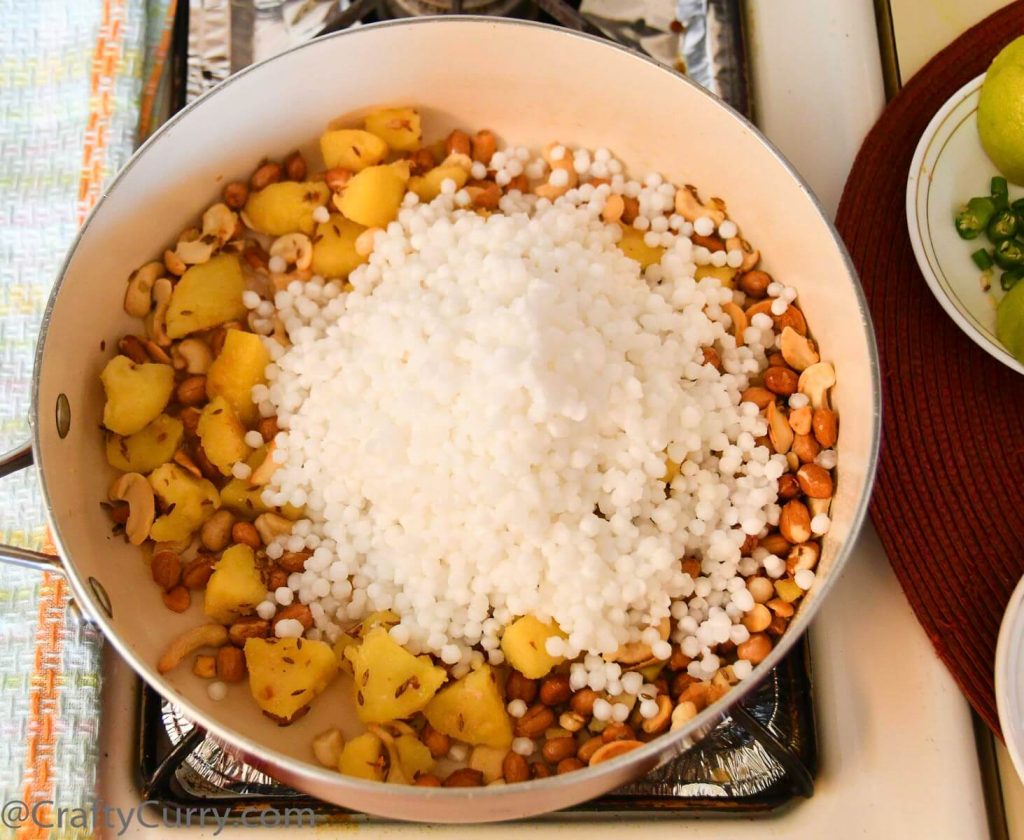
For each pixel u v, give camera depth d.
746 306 0.62
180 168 0.59
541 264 0.58
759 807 0.57
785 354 0.60
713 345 0.60
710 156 0.61
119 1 0.65
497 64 0.60
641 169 0.63
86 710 0.56
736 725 0.57
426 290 0.59
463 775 0.55
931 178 0.62
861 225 0.62
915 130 0.64
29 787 0.56
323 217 0.61
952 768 0.57
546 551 0.55
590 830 0.56
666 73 0.58
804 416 0.58
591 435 0.56
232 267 0.61
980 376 0.61
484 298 0.57
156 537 0.57
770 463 0.58
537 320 0.55
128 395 0.57
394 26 0.58
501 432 0.55
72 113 0.64
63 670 0.57
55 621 0.57
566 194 0.62
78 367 0.57
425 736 0.55
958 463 0.60
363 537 0.57
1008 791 0.58
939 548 0.59
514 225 0.59
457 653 0.55
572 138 0.64
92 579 0.55
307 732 0.56
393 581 0.57
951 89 0.64
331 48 0.58
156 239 0.60
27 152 0.63
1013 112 0.60
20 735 0.56
